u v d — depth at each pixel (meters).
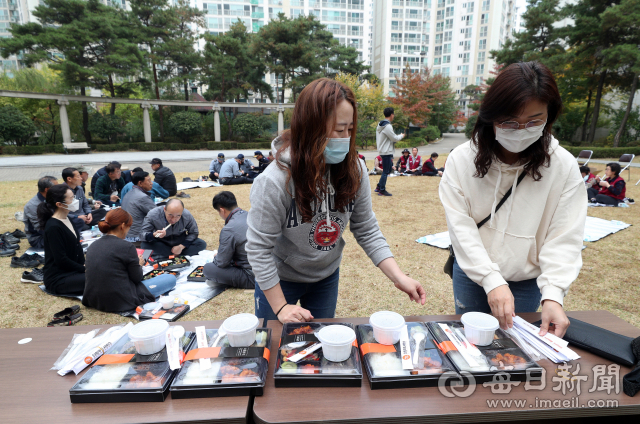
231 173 10.26
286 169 1.29
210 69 30.38
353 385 1.10
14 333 1.44
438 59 57.81
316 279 1.61
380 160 12.17
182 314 3.13
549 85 1.16
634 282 3.75
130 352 1.21
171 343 1.22
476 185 1.47
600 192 7.69
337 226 1.46
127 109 33.19
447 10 55.16
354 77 29.33
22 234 5.40
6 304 3.34
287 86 31.75
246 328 1.22
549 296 1.31
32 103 26.81
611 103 27.17
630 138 22.84
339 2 53.44
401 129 33.28
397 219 6.39
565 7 20.72
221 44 29.89
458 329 1.34
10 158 20.11
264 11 50.88
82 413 1.01
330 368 1.12
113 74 27.31
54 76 29.17
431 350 1.22
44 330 1.46
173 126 29.50
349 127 1.25
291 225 1.40
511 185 1.43
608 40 19.12
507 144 1.28
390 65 55.84
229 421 0.97
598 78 21.23
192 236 4.66
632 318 3.04
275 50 31.23
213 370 1.10
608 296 3.44
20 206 7.70
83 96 24.67
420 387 1.10
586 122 24.14
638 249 4.77
